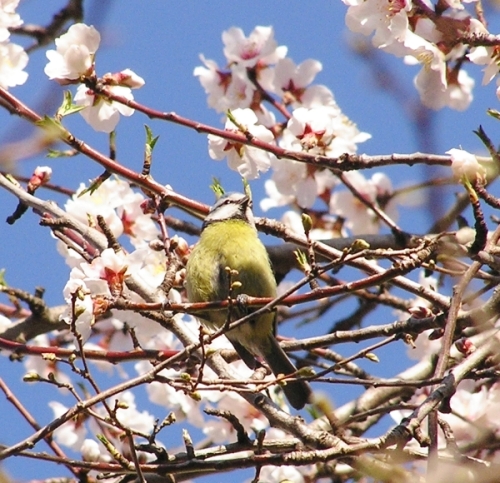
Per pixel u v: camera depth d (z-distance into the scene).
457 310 8.35
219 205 11.80
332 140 11.65
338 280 13.09
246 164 11.15
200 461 8.41
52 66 9.80
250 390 8.11
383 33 9.40
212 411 8.92
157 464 8.47
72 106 9.43
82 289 8.30
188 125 10.17
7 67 10.30
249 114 11.09
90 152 9.93
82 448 11.24
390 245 12.85
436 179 6.64
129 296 9.09
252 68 12.59
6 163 5.93
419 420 7.75
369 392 12.34
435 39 9.59
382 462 8.23
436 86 10.51
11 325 12.06
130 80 10.18
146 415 12.05
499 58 9.55
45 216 10.57
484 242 8.09
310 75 12.59
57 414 11.88
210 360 9.86
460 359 11.99
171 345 12.58
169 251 9.70
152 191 10.40
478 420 10.81
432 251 8.00
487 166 9.52
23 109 9.49
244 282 11.02
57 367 12.94
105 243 10.21
